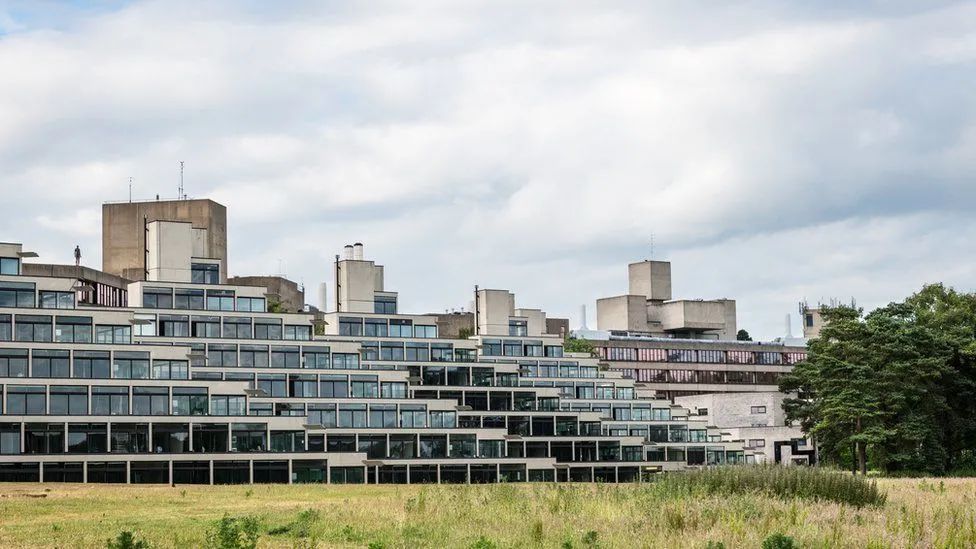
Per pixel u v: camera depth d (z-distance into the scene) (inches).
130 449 5703.7
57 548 2351.1
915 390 6515.8
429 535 2412.6
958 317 7047.2
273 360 6614.2
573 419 7593.5
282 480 6053.2
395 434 6648.6
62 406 5600.4
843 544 2108.8
